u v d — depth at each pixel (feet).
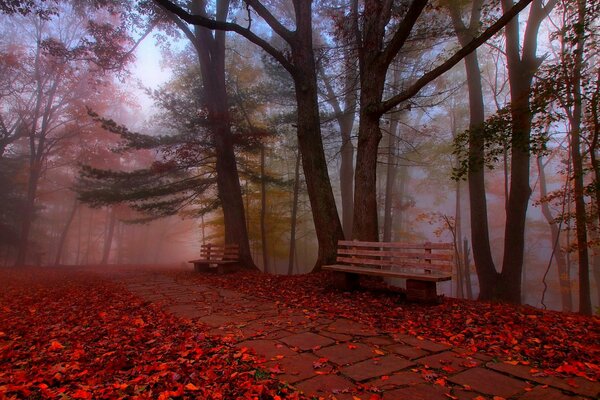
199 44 45.83
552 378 10.07
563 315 17.52
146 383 9.77
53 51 48.85
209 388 9.46
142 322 17.02
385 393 9.08
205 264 42.80
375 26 27.17
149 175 49.14
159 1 25.02
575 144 36.52
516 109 28.30
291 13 67.36
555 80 28.43
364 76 28.25
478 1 44.83
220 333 14.78
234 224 43.57
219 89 45.19
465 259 68.13
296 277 30.76
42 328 16.94
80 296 26.94
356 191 27.89
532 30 39.09
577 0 30.58
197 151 47.39
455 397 8.84
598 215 32.07
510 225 38.19
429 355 12.00
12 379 10.19
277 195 71.72
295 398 8.77
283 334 14.56
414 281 19.69
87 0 57.26
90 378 10.25
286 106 64.23
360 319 17.02
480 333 14.52
